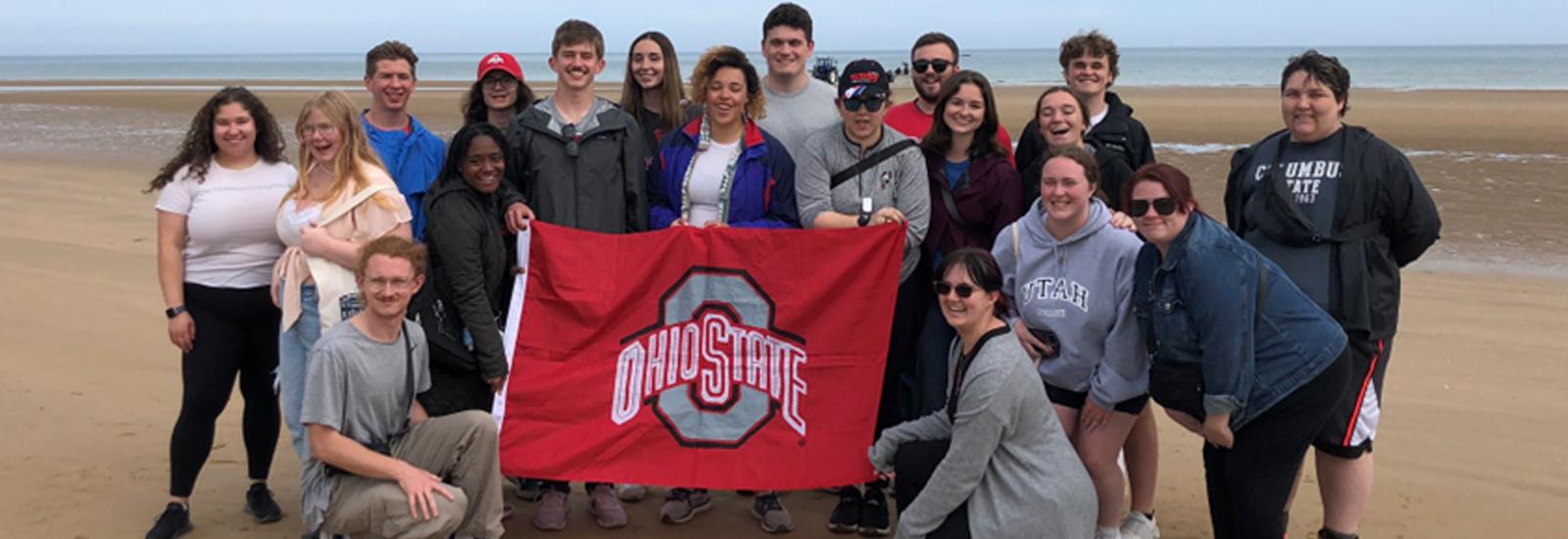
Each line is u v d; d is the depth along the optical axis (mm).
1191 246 4203
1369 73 77125
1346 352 4273
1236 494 4441
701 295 5246
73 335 8680
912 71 6527
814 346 5215
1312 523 5559
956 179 5387
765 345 5227
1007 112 32000
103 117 33344
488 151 4805
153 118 32844
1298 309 4262
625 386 5223
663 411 5223
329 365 4422
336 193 4820
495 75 6336
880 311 5168
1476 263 11156
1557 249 11703
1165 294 4297
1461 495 5875
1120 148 6027
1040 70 101375
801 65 6191
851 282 5184
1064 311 4746
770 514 5426
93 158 21109
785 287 5219
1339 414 4730
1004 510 4379
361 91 53906
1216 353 4152
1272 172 4895
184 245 5047
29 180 17406
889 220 5141
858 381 5188
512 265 5391
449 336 4879
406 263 4395
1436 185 16125
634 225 5496
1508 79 62500
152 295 9898
